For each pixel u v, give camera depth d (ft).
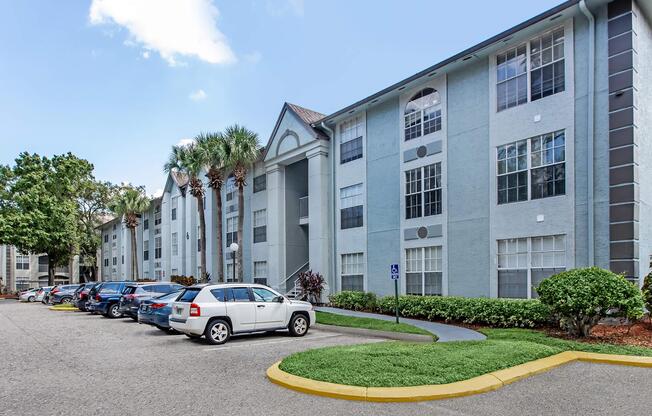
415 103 61.21
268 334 44.86
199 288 40.22
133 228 144.66
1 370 28.96
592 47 42.27
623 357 28.04
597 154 41.50
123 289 66.39
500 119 50.11
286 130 83.20
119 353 34.65
